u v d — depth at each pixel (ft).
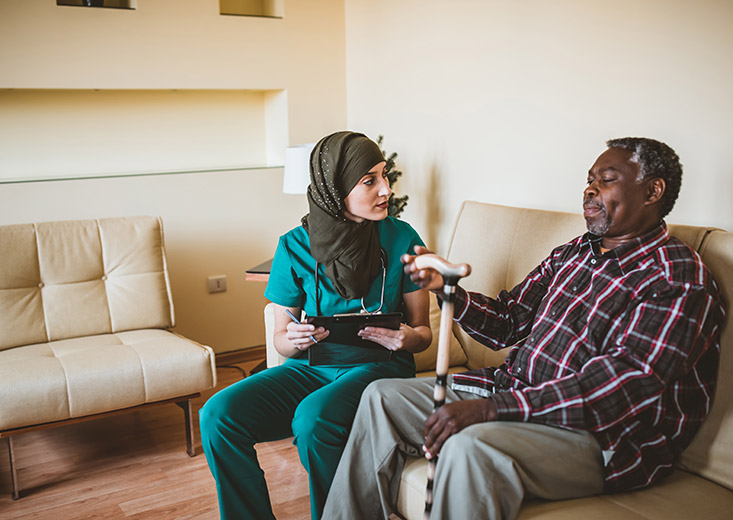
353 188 6.16
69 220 9.66
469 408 4.86
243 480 6.13
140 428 9.30
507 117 8.66
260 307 12.22
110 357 8.00
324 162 6.21
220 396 6.17
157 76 10.82
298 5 11.72
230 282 11.87
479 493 4.58
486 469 4.58
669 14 6.46
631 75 6.93
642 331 4.81
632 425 4.93
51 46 10.05
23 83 9.98
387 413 5.49
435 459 4.95
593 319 5.17
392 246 6.63
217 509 7.23
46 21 9.96
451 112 9.70
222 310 11.88
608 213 5.20
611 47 7.11
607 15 7.10
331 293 6.58
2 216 10.02
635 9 6.79
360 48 11.85
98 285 9.23
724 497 4.80
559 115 7.86
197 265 11.55
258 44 11.50
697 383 5.02
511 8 8.35
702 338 4.80
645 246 5.14
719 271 5.21
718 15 6.03
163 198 11.09
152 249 9.53
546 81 7.97
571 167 7.80
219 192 11.51
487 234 7.52
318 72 12.12
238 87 11.46
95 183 10.54
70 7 10.07
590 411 4.74
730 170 6.11
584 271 5.46
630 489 4.95
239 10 12.00
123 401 7.88
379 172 6.26
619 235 5.30
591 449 4.88
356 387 6.21
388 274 6.58
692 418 5.05
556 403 4.79
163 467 8.18
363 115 12.07
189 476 7.96
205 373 8.29
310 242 6.48
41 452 8.61
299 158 9.83
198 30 10.99
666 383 4.69
